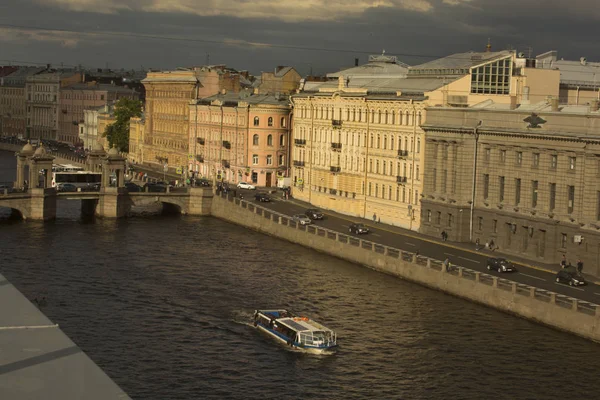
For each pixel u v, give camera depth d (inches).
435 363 2507.4
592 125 3486.7
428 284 3476.9
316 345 2608.3
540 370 2438.5
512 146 3917.3
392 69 5994.1
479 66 4731.8
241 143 6943.9
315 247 4362.7
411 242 4242.1
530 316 2933.1
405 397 2235.5
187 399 2186.3
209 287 3459.6
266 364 2497.5
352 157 5388.8
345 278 3671.3
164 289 3398.1
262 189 6683.1
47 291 3294.8
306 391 2274.9
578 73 5585.6
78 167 7352.4
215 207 5703.7
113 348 2600.9
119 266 3838.6
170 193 5718.5
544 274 3442.4
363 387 2314.2
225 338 2751.0
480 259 3762.3
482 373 2423.7
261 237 4827.8
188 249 4345.5
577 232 3528.5
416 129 4719.5
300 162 6053.2
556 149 3644.2
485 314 3043.8
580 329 2723.9
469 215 4217.5
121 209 5546.3
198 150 7731.3
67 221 5265.8
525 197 3843.5
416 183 4722.0
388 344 2696.9
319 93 5846.5
